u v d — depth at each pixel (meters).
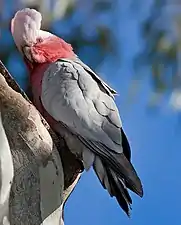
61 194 8.70
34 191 8.25
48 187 8.45
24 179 8.18
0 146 8.02
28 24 9.61
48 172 8.48
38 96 9.39
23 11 9.69
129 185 8.79
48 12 14.99
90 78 9.44
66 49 9.83
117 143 9.15
